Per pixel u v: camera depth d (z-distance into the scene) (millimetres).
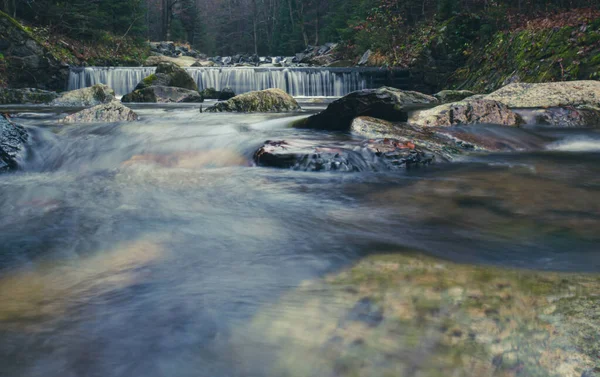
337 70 18609
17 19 20469
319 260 1778
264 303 1345
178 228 2332
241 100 9867
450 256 1853
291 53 53844
